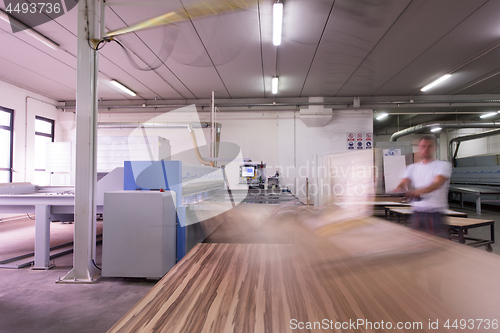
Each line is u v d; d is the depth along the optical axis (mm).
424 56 4605
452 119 8508
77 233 2238
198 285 543
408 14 3420
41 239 2508
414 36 3971
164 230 2141
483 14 3480
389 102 6832
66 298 1905
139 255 2125
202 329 387
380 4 2770
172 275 598
